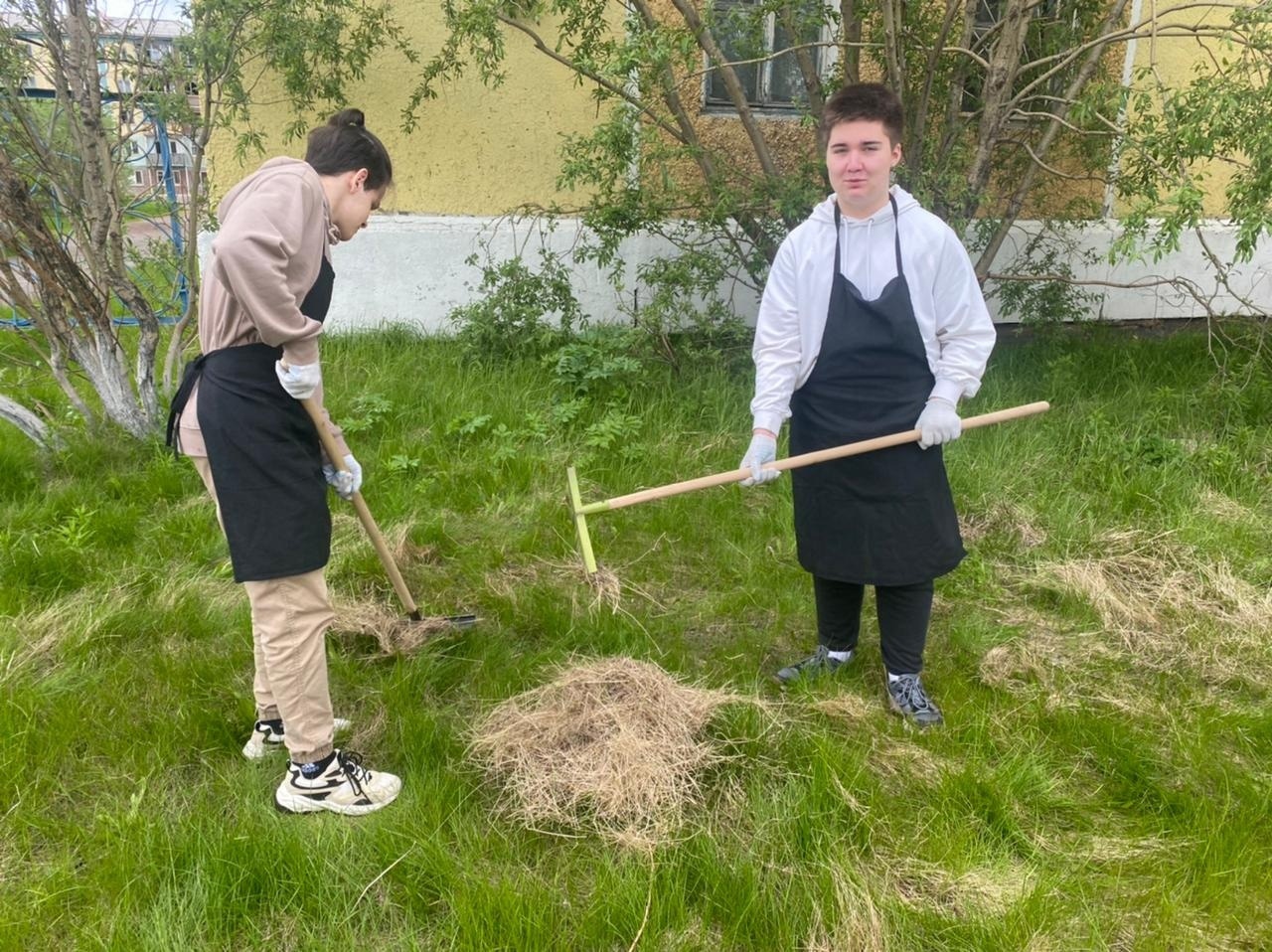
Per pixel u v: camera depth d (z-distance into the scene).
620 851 2.32
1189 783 2.58
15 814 2.36
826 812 2.40
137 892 2.14
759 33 5.63
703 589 3.70
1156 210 4.73
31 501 4.13
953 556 2.77
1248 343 6.36
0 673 2.87
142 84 4.96
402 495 4.24
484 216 7.06
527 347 5.98
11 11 4.32
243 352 2.18
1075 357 6.46
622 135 5.20
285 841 2.25
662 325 5.79
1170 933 2.11
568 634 3.24
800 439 2.82
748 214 5.80
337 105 6.32
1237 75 4.76
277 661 2.31
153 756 2.58
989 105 5.37
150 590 3.46
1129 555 3.88
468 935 2.04
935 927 2.11
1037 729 2.80
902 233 2.58
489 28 5.24
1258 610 3.47
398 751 2.65
